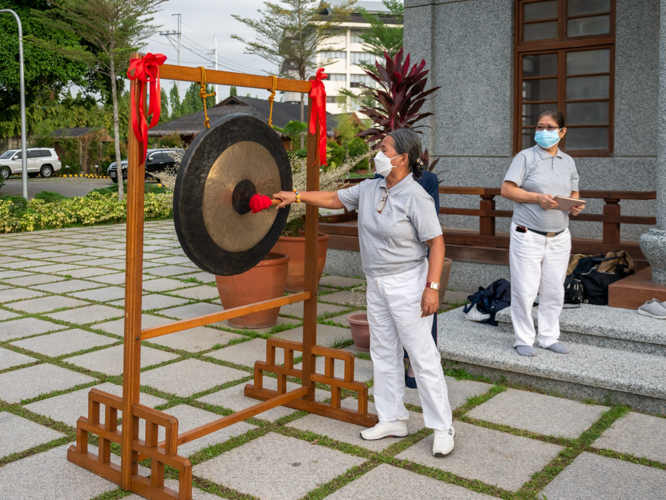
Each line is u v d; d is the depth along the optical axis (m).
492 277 7.31
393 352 3.55
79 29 19.67
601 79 7.49
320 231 8.84
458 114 8.41
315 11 31.41
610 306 5.23
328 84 64.31
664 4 4.97
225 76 3.25
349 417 3.84
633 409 4.03
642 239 5.20
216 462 3.31
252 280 5.93
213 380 4.61
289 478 3.13
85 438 3.32
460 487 3.03
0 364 4.95
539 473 3.17
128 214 2.98
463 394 4.32
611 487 3.02
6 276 8.82
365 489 3.01
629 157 7.31
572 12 7.59
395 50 31.25
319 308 6.93
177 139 37.06
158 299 7.38
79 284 8.25
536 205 4.36
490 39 8.08
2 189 28.02
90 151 44.94
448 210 7.51
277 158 3.61
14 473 3.21
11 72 22.69
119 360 5.06
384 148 3.22
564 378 4.23
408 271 3.33
